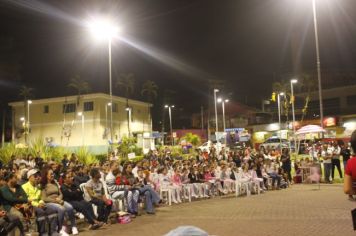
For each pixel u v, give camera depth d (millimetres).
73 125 52938
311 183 21297
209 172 17609
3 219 8320
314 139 36469
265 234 8578
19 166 13125
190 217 11453
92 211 10453
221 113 78375
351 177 4445
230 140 51781
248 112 73875
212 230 9266
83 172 12992
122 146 33531
